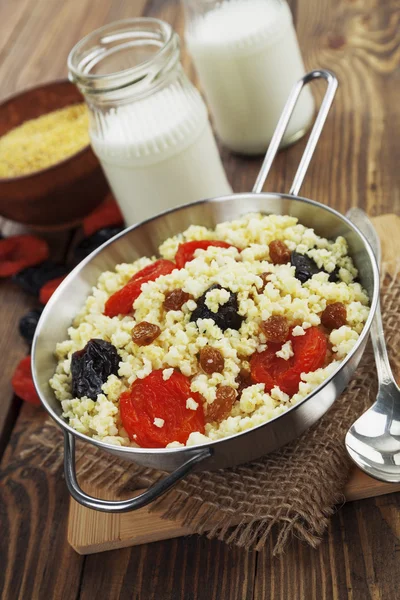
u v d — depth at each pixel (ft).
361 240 1.98
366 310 1.96
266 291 1.97
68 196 2.63
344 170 2.60
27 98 2.87
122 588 1.92
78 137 2.71
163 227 2.19
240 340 1.95
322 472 1.89
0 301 2.60
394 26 2.96
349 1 3.11
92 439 1.78
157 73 2.32
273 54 2.58
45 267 2.59
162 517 1.94
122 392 1.94
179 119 2.40
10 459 2.22
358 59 2.90
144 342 1.96
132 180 2.44
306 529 1.87
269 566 1.87
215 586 1.87
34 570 2.00
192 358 1.94
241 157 2.78
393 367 2.03
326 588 1.82
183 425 1.87
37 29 3.50
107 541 1.95
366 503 1.90
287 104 2.19
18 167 2.67
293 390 1.90
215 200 2.16
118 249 2.18
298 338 1.94
